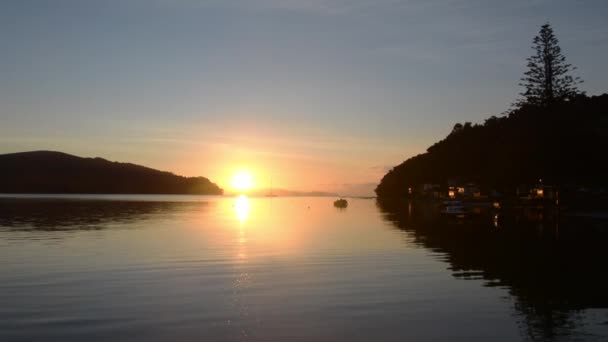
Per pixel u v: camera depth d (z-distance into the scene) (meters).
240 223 48.88
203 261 22.28
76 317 12.89
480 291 16.11
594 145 73.69
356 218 59.41
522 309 13.82
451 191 129.25
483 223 48.44
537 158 70.38
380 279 18.09
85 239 31.23
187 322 12.48
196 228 41.44
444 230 39.88
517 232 37.56
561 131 70.38
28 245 27.88
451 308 13.91
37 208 77.19
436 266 21.03
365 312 13.48
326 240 31.78
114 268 20.28
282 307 13.98
